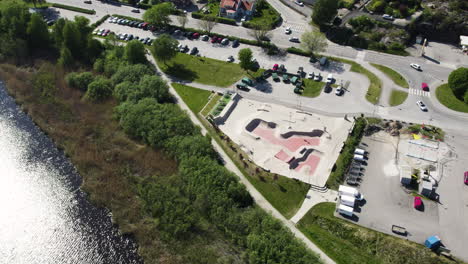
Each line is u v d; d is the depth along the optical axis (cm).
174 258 9556
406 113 13500
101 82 14500
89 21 18762
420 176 11150
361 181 11162
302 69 15512
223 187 10500
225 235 9950
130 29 18600
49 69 16062
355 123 13062
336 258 9269
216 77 15462
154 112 12850
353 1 19462
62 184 11706
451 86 14100
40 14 18338
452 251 9362
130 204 10925
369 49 16738
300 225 10050
